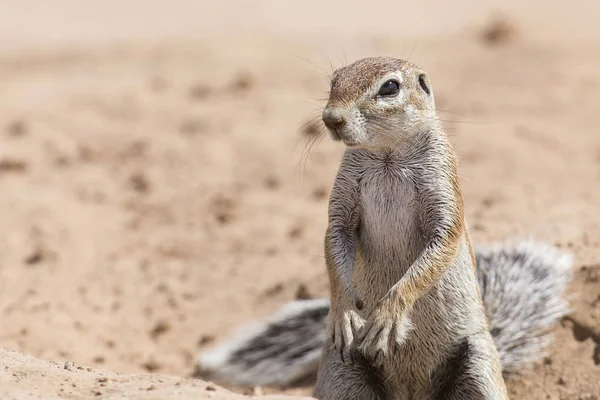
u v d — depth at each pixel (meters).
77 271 13.76
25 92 23.75
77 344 11.76
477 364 8.34
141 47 30.98
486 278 10.48
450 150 8.30
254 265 13.65
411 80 8.17
